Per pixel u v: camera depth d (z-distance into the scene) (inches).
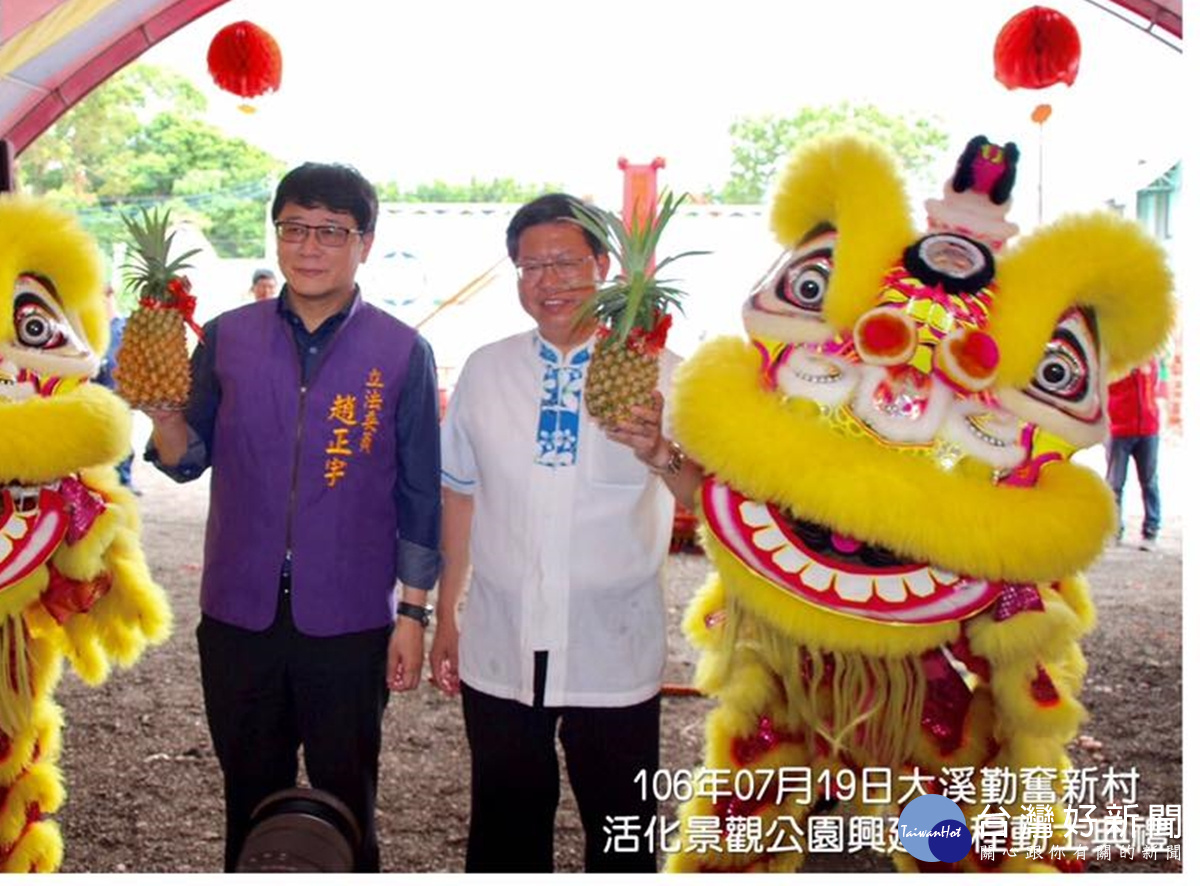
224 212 816.9
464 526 102.1
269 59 214.4
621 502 92.0
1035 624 86.6
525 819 95.6
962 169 91.3
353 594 94.9
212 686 96.0
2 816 97.9
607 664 92.7
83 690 175.9
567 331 91.8
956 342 83.7
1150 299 87.4
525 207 92.8
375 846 98.7
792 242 94.4
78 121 858.1
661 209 83.5
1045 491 84.9
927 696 90.7
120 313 303.9
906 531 81.4
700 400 86.0
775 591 87.5
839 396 85.9
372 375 94.8
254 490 94.1
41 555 95.7
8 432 91.1
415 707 172.6
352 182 93.2
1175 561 265.9
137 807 136.3
